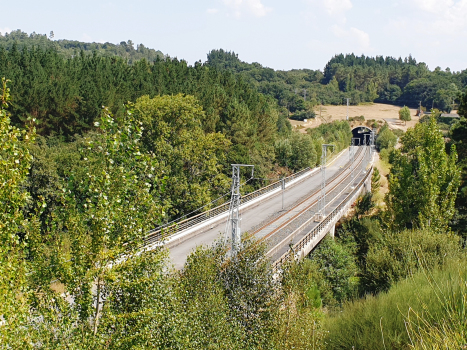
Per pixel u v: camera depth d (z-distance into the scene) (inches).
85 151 428.8
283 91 6663.4
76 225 408.2
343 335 565.0
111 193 418.6
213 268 823.7
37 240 399.5
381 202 2650.1
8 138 352.5
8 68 2057.1
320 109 6983.3
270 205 2235.5
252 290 824.3
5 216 348.8
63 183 423.5
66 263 398.3
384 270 991.6
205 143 1855.3
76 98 2074.3
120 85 2352.4
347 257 1439.5
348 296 1237.1
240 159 2337.6
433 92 7386.8
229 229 1694.1
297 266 850.8
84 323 418.3
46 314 391.5
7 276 345.7
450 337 283.3
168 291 531.8
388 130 4854.8
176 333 538.0
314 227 1681.8
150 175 454.0
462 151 1572.3
